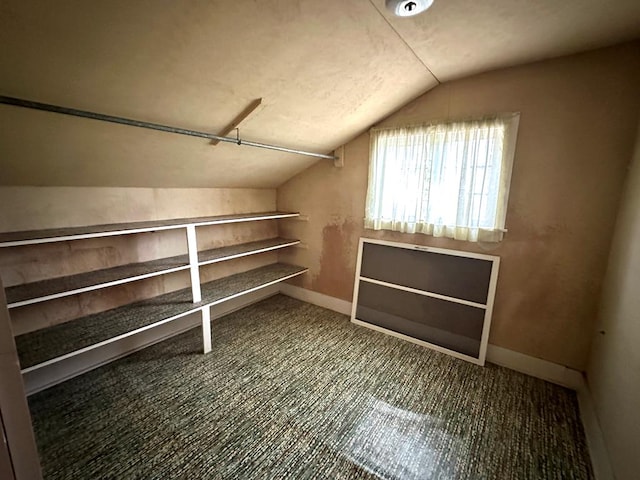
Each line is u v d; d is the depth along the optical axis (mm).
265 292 3639
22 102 1099
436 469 1467
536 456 1545
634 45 1655
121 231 1883
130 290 2352
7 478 433
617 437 1291
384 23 1417
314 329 2893
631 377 1244
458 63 1924
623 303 1474
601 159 1814
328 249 3260
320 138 2602
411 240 2643
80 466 1434
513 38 1611
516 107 2029
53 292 1683
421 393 2012
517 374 2227
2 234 1696
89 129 1538
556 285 2057
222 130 1994
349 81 1855
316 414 1806
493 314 2320
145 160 2004
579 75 1814
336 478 1409
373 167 2721
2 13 897
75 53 1110
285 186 3480
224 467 1447
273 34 1312
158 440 1590
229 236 3104
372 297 2910
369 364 2334
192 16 1109
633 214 1524
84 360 2137
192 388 2010
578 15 1399
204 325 2398
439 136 2332
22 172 1660
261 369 2242
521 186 2088
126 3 983
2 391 413
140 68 1280
